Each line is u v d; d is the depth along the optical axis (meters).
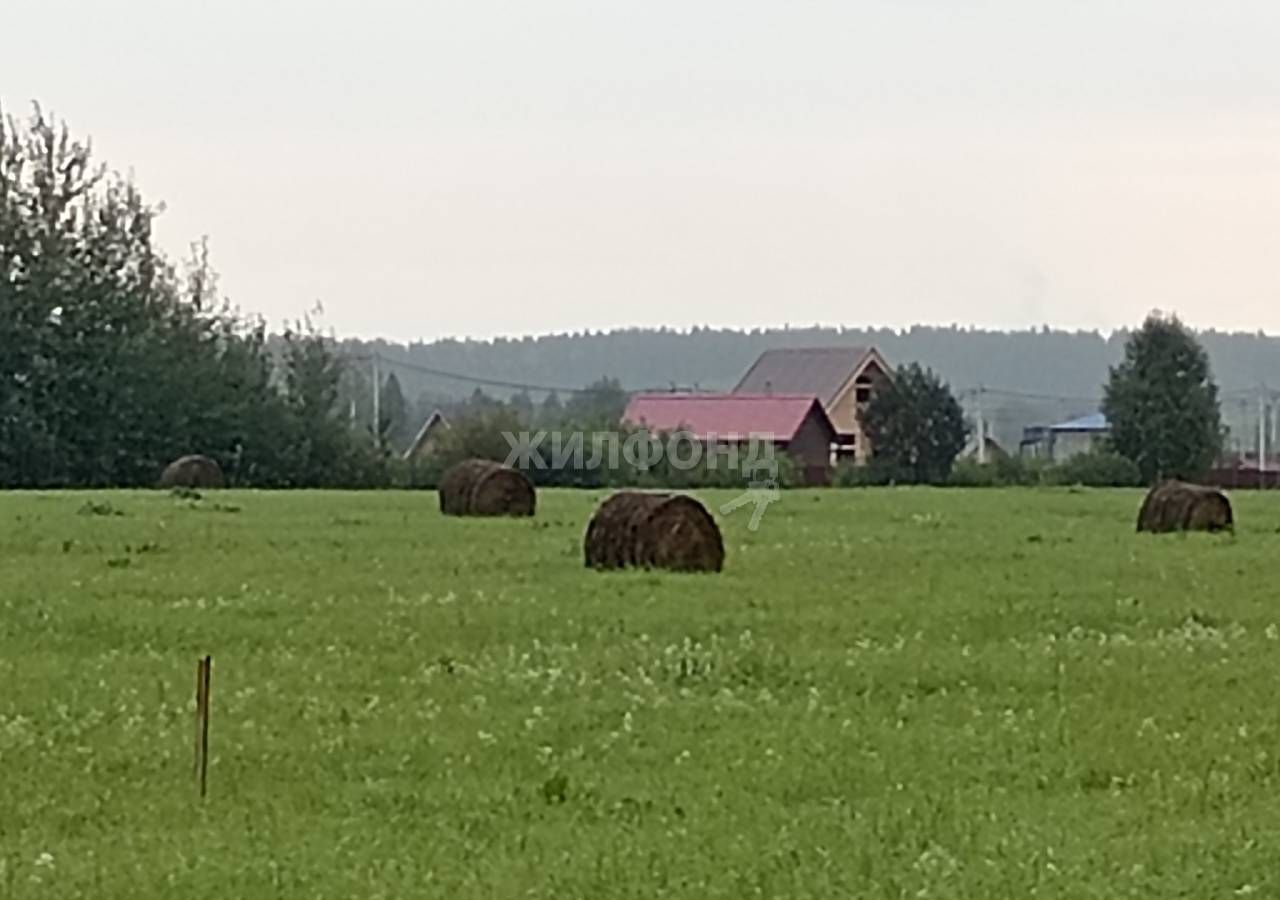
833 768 14.73
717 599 26.89
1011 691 18.75
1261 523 47.75
